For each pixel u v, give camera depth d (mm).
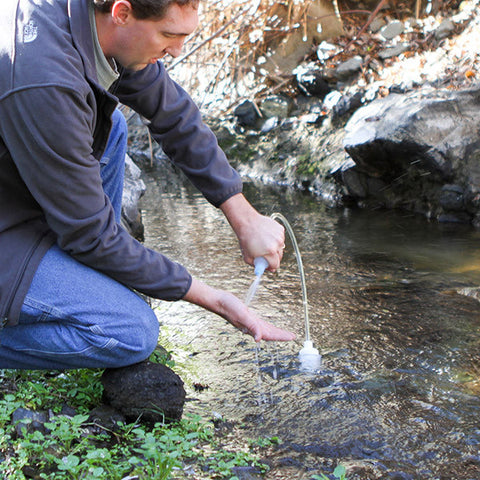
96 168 1763
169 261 1926
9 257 1784
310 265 3477
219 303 1971
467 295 2988
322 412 2082
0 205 1792
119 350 1877
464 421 2014
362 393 2189
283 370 2355
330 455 1854
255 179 5613
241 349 2529
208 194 2139
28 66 1604
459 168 4180
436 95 4508
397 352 2469
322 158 5242
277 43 6316
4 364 1941
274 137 5820
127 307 1867
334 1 6191
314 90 5934
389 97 4895
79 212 1737
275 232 2070
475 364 2361
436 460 1826
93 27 1699
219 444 1899
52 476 1615
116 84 1983
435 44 5445
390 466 1802
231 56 6383
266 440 1906
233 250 3771
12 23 1648
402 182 4516
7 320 1782
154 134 2156
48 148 1638
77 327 1838
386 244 3793
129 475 1680
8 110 1627
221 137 6090
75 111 1642
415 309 2857
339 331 2662
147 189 5457
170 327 2736
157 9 1604
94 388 2031
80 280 1832
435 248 3688
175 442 1854
